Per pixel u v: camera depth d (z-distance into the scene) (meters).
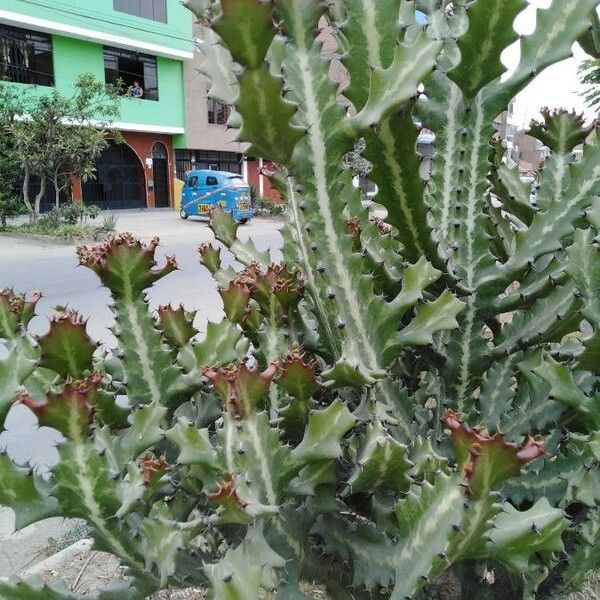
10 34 15.24
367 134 1.02
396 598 0.90
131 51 17.94
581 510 1.19
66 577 2.00
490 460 0.77
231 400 0.90
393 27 1.00
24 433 3.32
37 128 11.48
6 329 1.14
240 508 0.81
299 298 1.22
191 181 16.23
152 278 1.20
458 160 1.26
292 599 1.00
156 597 1.73
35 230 11.60
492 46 1.05
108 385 1.27
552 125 1.61
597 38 1.28
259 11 0.76
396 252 1.31
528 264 1.25
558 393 1.10
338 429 0.95
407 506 0.94
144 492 0.92
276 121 0.88
